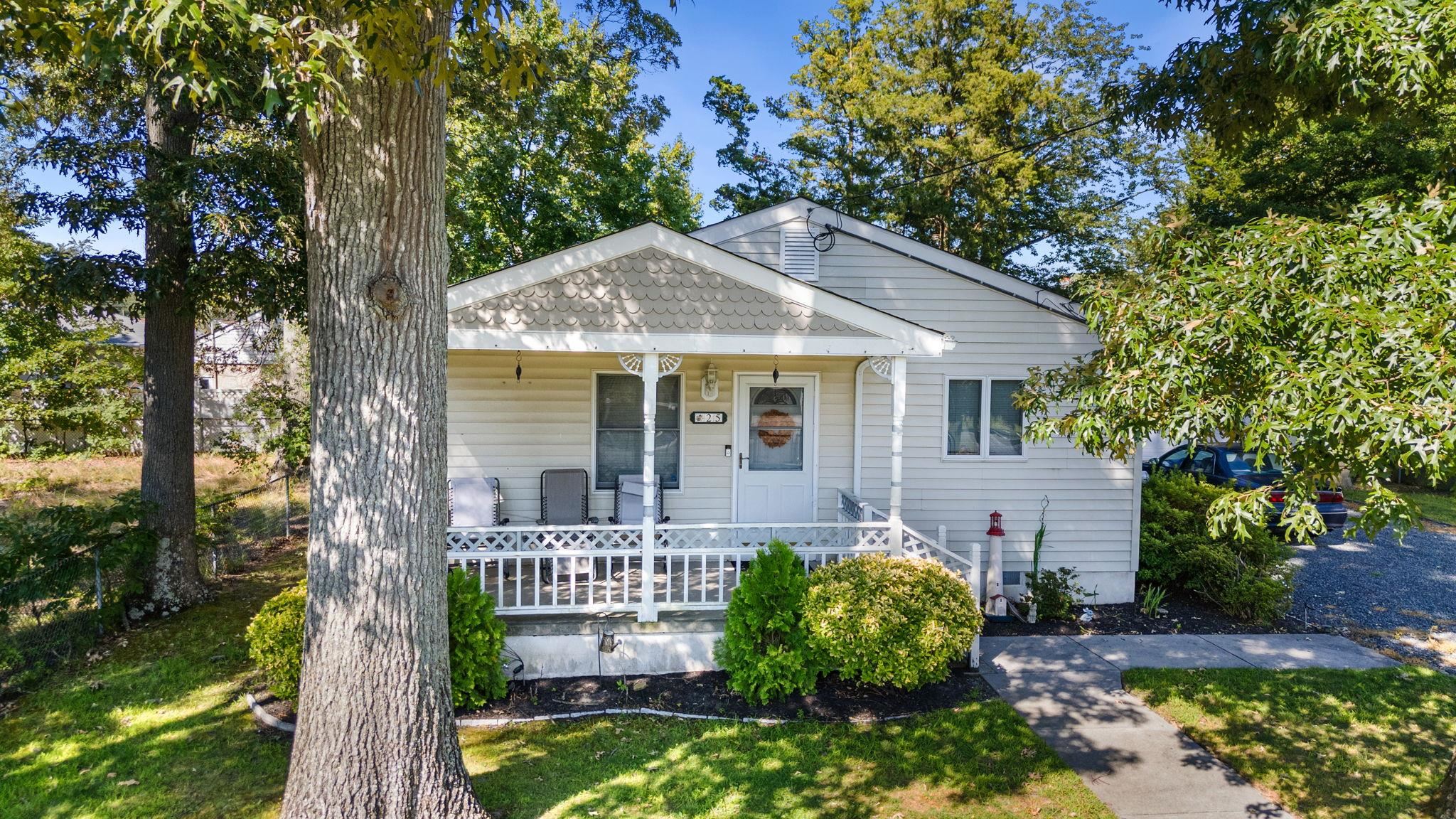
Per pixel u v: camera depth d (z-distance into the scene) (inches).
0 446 713.6
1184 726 228.7
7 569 258.7
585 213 726.5
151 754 203.8
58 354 666.8
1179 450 555.8
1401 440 117.6
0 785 187.0
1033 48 787.4
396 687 160.1
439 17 162.2
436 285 167.0
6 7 142.4
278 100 120.8
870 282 361.1
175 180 282.4
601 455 346.6
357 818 156.8
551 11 604.4
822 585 248.2
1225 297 148.7
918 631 231.8
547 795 184.9
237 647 285.6
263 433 602.2
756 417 358.3
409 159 158.7
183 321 335.0
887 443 359.9
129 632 302.2
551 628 262.2
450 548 263.6
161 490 331.6
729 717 233.1
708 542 319.3
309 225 161.5
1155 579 372.8
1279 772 200.2
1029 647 299.7
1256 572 342.0
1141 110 319.0
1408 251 142.4
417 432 163.0
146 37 120.6
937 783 194.5
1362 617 343.6
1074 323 361.1
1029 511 364.2
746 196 859.4
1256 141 534.3
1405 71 186.2
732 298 268.1
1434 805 177.8
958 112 721.6
